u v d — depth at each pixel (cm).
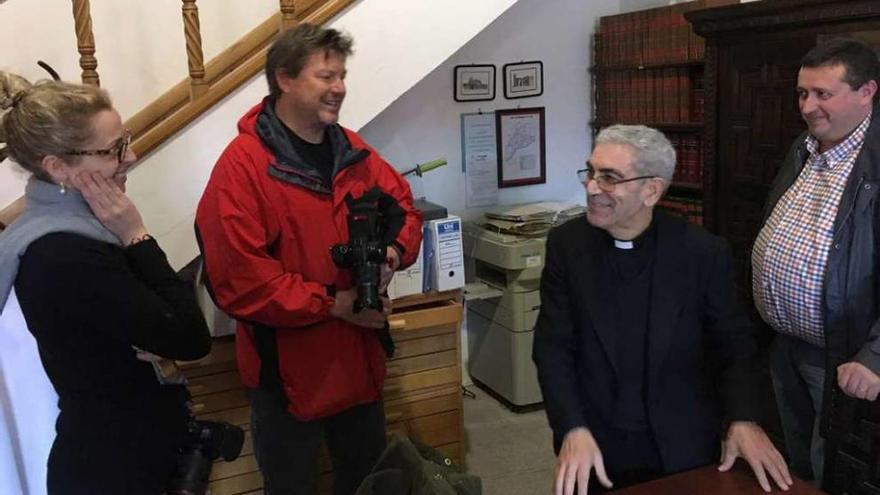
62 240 133
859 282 198
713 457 169
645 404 166
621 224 165
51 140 131
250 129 189
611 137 163
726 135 282
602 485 155
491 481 299
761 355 267
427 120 367
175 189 217
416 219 213
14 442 197
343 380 197
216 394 257
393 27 238
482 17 251
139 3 265
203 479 157
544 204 378
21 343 195
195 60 215
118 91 266
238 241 179
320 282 191
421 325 284
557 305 173
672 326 164
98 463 142
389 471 178
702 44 329
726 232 288
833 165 208
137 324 135
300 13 232
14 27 245
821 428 205
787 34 249
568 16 388
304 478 205
